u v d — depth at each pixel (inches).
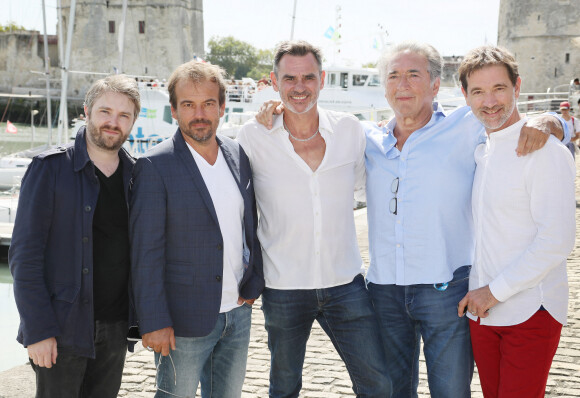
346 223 124.5
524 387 105.7
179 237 108.3
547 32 2130.9
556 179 100.1
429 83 119.4
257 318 217.8
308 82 117.6
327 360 175.8
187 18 2475.4
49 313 102.2
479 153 114.0
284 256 122.2
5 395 151.3
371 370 122.7
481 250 110.5
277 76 120.4
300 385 130.6
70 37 916.0
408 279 119.3
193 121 107.3
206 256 108.8
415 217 118.4
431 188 117.7
